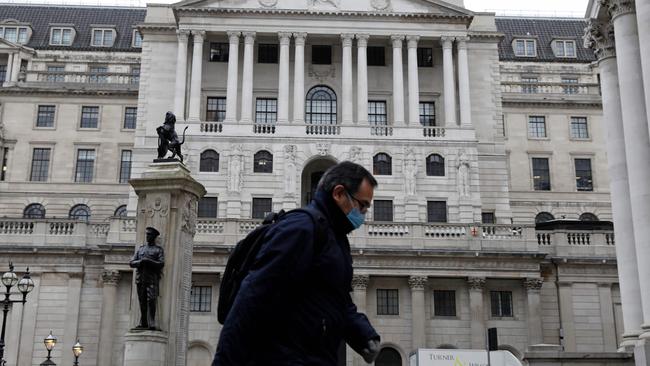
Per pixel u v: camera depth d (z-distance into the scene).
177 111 57.31
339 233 5.05
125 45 81.94
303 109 57.91
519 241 51.03
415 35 59.53
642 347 23.59
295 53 59.03
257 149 56.44
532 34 86.69
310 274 4.68
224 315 5.12
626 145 26.05
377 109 60.47
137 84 70.75
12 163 69.19
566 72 81.12
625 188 28.56
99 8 86.88
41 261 50.66
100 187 68.94
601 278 51.81
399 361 49.69
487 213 59.06
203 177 55.59
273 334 4.54
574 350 50.41
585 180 71.88
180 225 21.42
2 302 49.41
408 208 55.62
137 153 58.25
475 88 61.62
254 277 4.47
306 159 56.41
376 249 49.81
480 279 50.22
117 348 49.03
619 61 26.89
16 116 70.25
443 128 57.88
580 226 54.00
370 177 5.18
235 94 57.84
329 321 4.64
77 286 50.28
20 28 81.06
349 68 58.69
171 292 20.78
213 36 59.91
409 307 50.38
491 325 50.53
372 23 59.56
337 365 4.75
